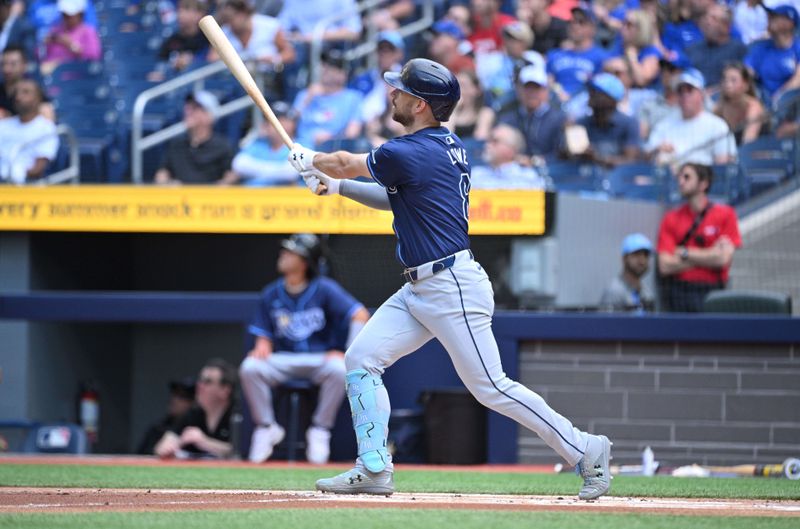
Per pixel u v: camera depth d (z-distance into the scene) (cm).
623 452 3234
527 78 4053
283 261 3253
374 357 1727
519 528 1321
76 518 1412
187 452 3369
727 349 3203
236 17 4581
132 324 4800
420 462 3253
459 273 1650
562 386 3266
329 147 4178
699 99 3981
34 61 4834
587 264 3650
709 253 3450
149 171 4275
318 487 1811
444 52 4241
